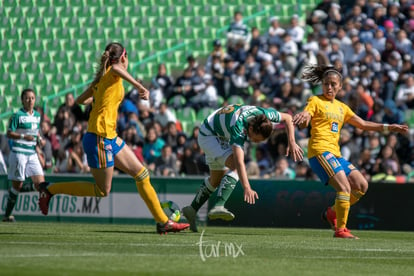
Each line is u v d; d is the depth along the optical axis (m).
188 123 58.50
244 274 15.48
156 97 59.72
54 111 65.50
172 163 47.75
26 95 37.41
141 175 25.36
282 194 40.59
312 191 40.47
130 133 50.38
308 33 67.62
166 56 69.00
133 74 67.94
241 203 40.72
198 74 59.62
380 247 24.38
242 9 72.50
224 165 27.20
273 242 25.20
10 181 42.41
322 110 29.05
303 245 24.16
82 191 25.11
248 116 24.80
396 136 50.09
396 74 57.56
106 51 24.05
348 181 29.42
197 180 41.12
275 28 63.56
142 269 15.80
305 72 29.97
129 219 41.28
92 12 73.19
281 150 48.19
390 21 63.12
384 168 46.16
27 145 37.72
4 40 72.56
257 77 58.72
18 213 42.12
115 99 24.06
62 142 52.06
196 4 72.94
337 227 29.33
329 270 16.91
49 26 72.88
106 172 24.39
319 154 28.94
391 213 39.88
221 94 59.16
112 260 17.41
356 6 63.91
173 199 41.28
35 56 71.06
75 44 71.56
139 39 71.19
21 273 14.52
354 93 52.59
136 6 72.94
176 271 15.61
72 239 23.78
